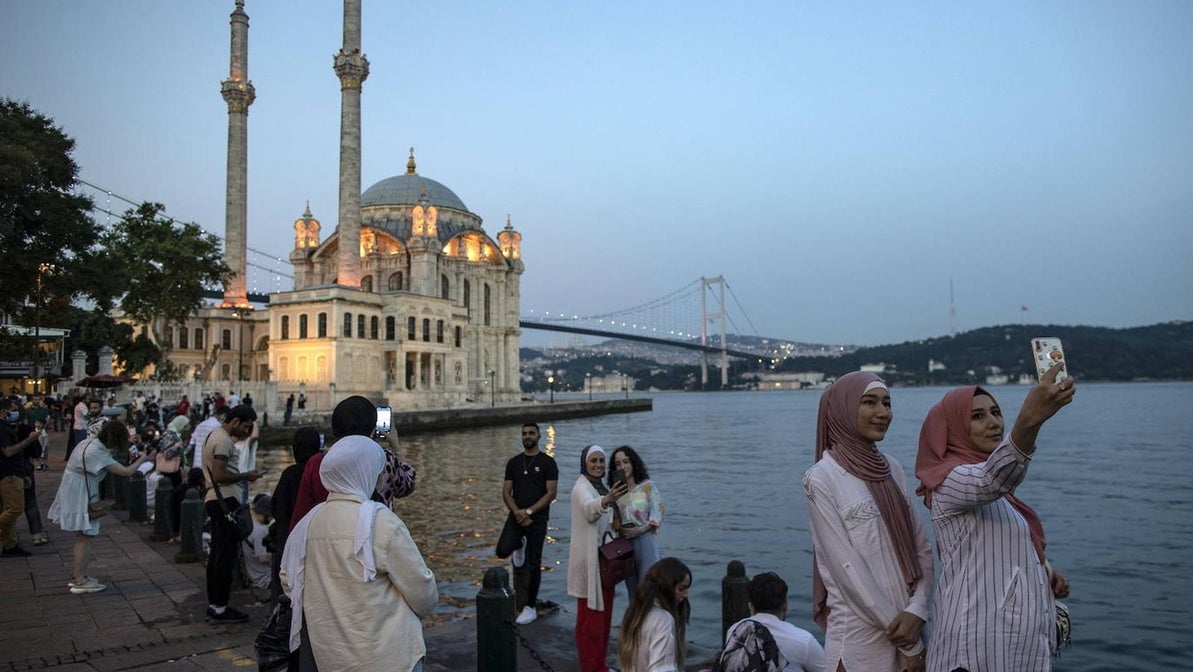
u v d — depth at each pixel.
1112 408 122.44
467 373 103.31
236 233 87.69
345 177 80.38
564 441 65.31
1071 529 24.56
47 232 35.16
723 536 22.41
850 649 5.06
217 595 10.53
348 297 77.56
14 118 34.88
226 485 10.69
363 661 5.33
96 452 12.12
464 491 30.44
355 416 6.57
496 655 7.51
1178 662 12.48
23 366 54.22
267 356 92.44
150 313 64.12
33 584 12.75
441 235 103.56
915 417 112.75
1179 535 23.36
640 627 6.39
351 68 80.19
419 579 5.59
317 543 5.54
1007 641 4.58
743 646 5.59
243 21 85.88
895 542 5.07
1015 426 4.27
